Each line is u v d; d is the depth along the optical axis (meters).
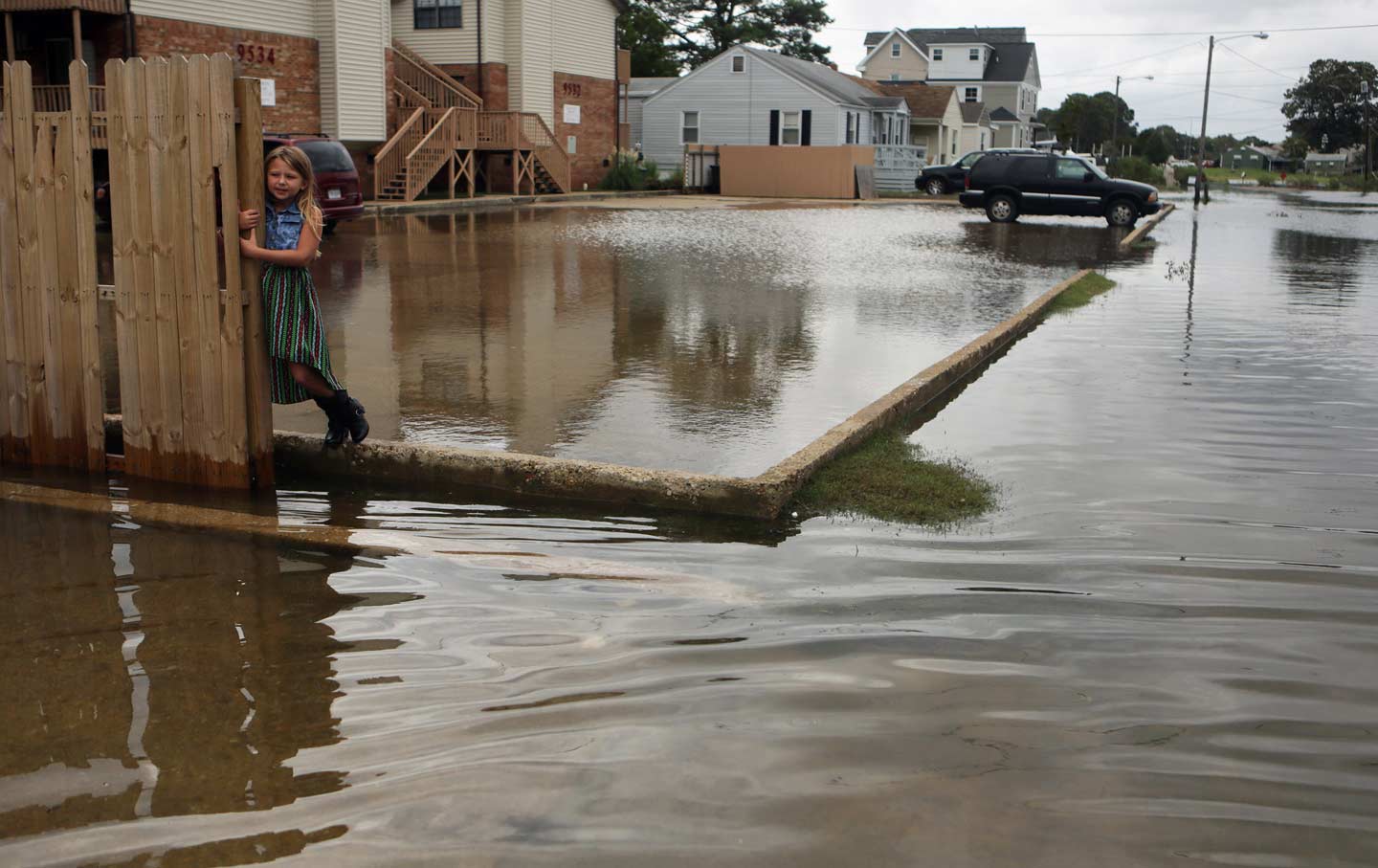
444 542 4.75
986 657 3.57
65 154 5.77
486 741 3.00
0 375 6.15
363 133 31.09
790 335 10.28
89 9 23.67
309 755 2.92
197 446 5.72
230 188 5.38
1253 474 5.88
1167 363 9.23
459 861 2.45
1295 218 34.16
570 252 18.02
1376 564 4.51
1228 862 2.47
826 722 3.12
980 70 76.19
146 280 5.68
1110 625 3.86
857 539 4.82
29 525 4.98
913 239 22.09
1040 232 25.09
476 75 36.00
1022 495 5.46
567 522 5.07
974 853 2.50
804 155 41.03
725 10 65.50
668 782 2.79
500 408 7.19
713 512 5.19
